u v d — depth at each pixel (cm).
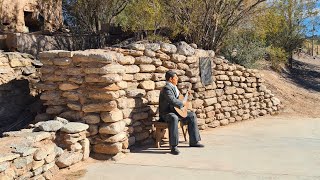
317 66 2412
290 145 732
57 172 527
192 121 715
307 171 532
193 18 1230
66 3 1780
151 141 751
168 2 1240
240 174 521
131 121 685
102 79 616
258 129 955
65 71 653
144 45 784
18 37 1035
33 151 476
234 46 1518
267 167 557
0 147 463
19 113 798
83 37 1348
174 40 1324
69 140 563
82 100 634
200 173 530
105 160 605
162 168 559
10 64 838
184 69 895
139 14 1312
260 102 1222
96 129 618
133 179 506
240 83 1125
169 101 684
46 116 667
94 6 1689
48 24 1530
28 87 847
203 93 948
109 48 762
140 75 736
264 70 1784
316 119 1159
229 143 756
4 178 418
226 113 1038
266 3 1280
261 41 1617
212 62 1009
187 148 702
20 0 1349
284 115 1248
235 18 1263
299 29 2069
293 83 1828
